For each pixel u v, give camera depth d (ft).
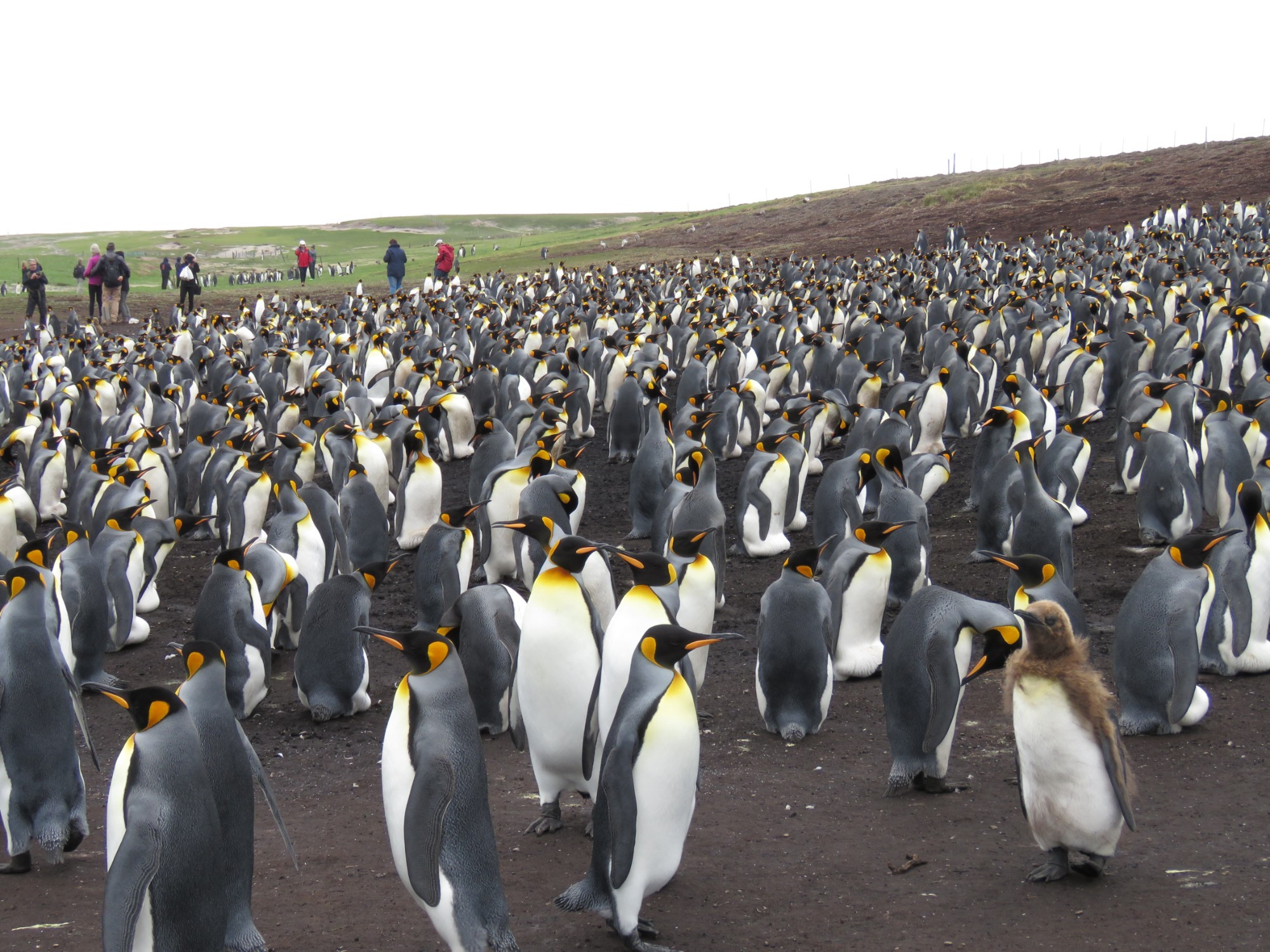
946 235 137.59
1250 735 19.58
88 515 31.40
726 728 21.38
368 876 17.04
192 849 13.94
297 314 92.73
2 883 16.97
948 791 18.75
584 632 17.63
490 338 63.62
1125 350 42.42
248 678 21.80
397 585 29.53
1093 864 16.22
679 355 57.41
